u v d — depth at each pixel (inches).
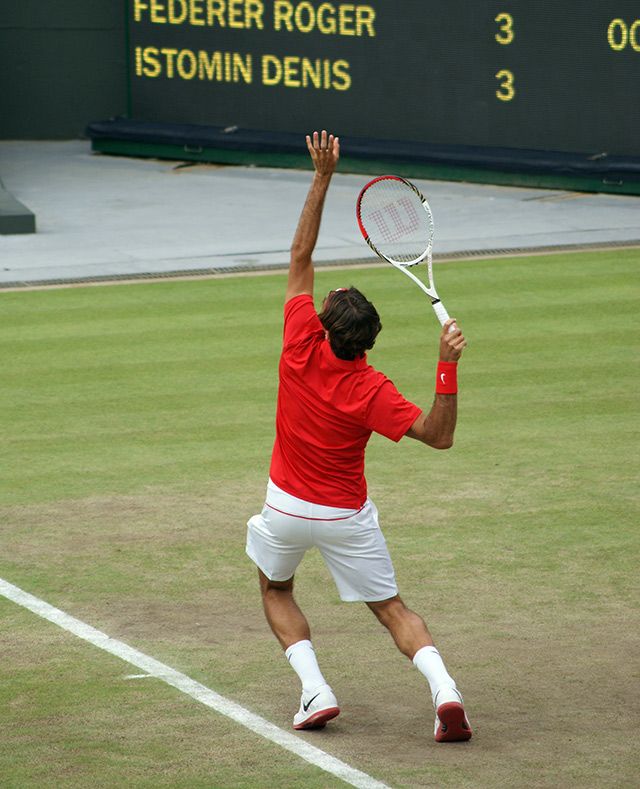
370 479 844.0
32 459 885.2
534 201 2134.6
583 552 709.3
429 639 484.7
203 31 2576.3
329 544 484.1
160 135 2625.5
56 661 571.2
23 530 749.9
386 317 1327.5
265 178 2411.4
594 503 790.5
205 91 2610.7
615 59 2146.9
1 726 505.0
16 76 2947.8
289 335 482.3
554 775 460.1
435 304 502.6
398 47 2358.5
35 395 1048.8
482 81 2292.1
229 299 1428.4
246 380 1096.8
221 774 463.2
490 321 1307.8
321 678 496.4
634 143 2169.0
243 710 519.8
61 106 2979.8
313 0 2418.8
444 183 2345.0
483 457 885.8
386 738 494.0
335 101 2455.7
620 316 1327.5
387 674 558.3
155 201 2162.9
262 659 573.0
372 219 573.6
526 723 506.3
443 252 1700.3
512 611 628.7
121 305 1398.9
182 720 511.2
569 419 974.4
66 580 673.0
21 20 2910.9
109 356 1177.4
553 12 2183.8
